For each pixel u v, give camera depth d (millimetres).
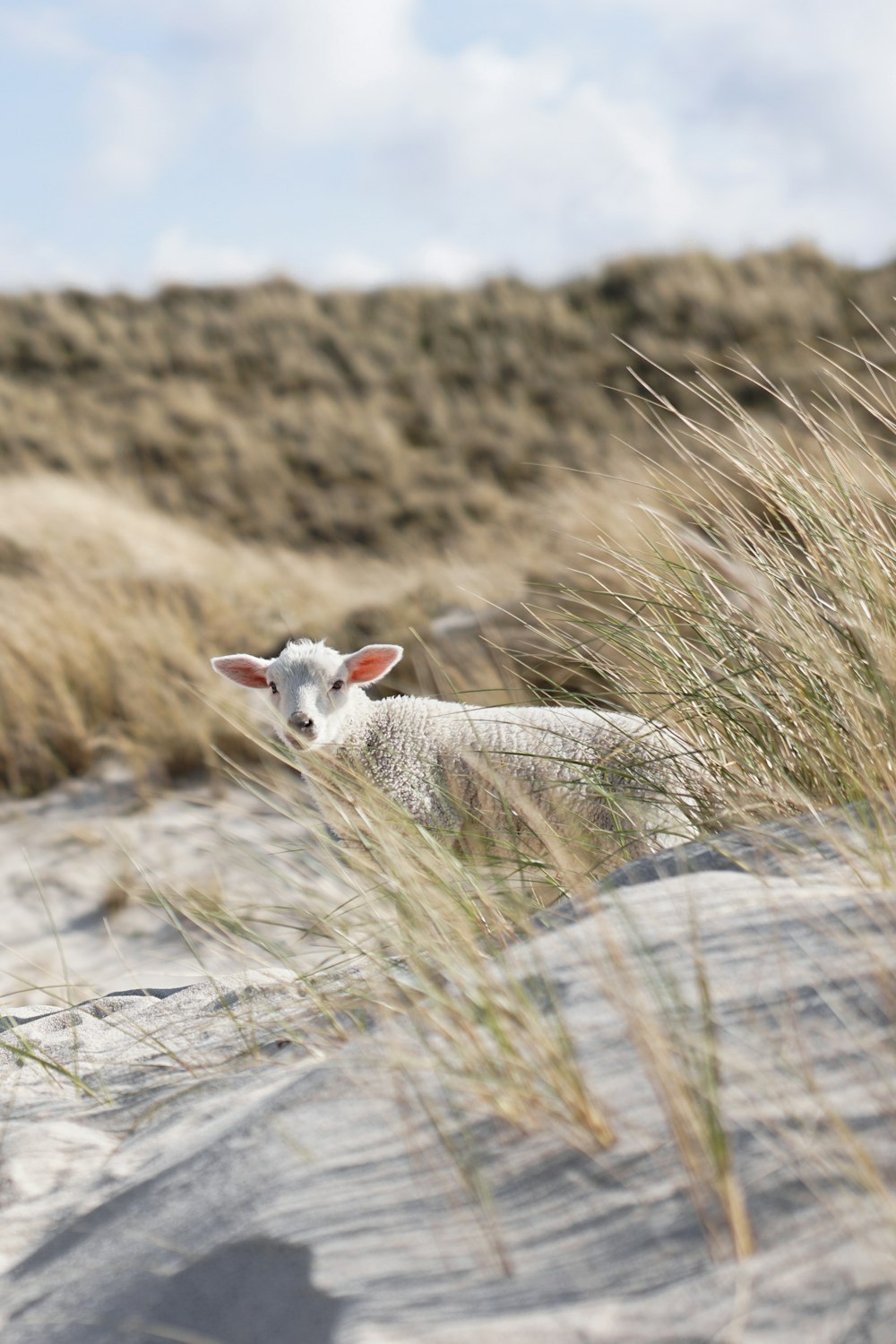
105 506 55875
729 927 7543
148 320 92000
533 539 47719
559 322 84062
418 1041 7637
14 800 31812
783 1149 5398
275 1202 6332
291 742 18672
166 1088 9578
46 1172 8359
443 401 77750
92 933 23297
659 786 12750
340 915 11383
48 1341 5992
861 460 13328
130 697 34875
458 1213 5785
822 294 79312
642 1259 5066
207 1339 5516
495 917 9719
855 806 9422
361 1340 4941
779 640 11266
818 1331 4387
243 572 48781
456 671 28453
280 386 83062
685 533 13047
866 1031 6043
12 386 82812
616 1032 6797
